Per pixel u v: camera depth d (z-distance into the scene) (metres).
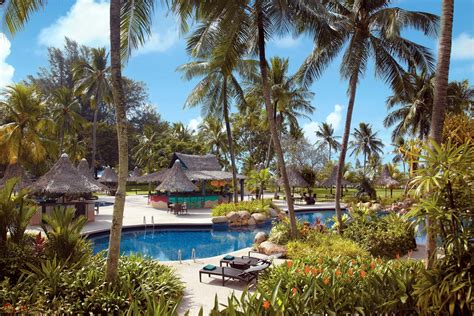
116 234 6.23
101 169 53.84
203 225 19.31
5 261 6.62
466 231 4.30
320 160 43.53
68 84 52.91
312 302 4.38
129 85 53.62
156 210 26.14
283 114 35.00
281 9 9.95
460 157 4.36
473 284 4.08
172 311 3.80
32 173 34.56
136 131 56.38
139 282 6.67
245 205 22.27
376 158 56.00
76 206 18.42
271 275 6.78
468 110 30.91
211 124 46.06
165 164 44.50
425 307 4.34
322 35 11.19
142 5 7.46
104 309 5.55
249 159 48.69
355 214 13.23
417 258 10.80
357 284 5.05
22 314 4.97
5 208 7.41
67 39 52.84
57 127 35.78
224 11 9.42
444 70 5.80
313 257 7.46
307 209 27.41
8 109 27.42
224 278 8.92
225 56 12.08
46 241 7.72
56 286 5.92
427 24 14.13
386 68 15.66
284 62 29.55
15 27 8.13
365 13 14.36
